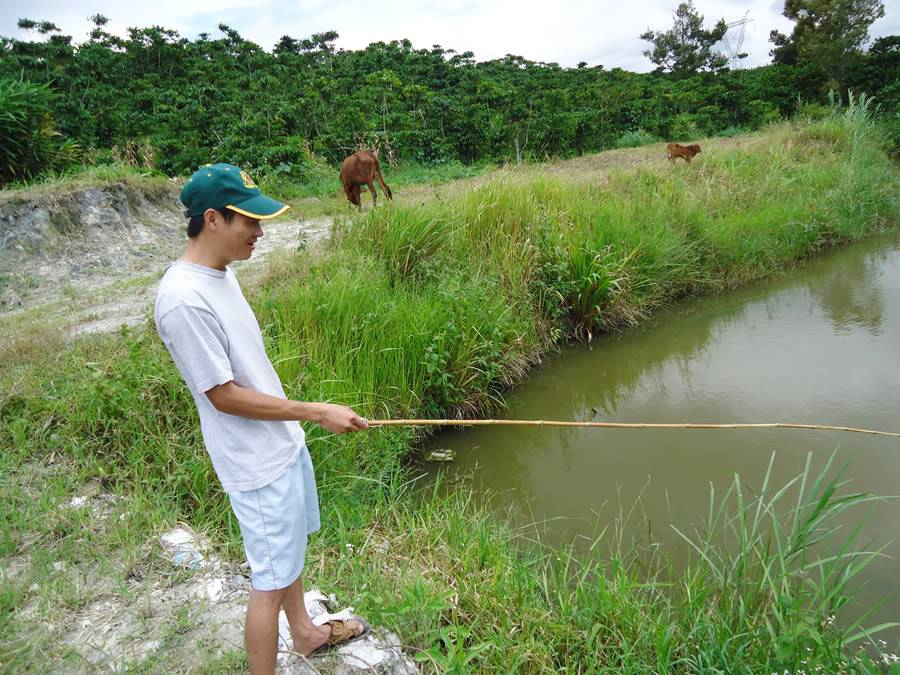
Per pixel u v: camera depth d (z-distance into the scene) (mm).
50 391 4699
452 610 3033
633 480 4754
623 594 3188
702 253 9109
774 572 3607
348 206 11141
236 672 2467
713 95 27625
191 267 1967
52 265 8578
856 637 2855
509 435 5605
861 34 28000
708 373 6406
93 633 2699
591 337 7605
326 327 5516
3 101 10148
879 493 4266
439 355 5711
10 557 3182
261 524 2080
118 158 14141
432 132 18797
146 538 3322
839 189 11406
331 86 22734
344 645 2562
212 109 19578
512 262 7453
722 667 2859
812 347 6699
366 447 4770
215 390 1947
